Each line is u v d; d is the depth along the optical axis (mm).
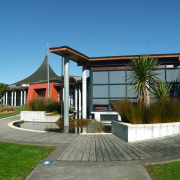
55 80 32906
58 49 11617
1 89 28875
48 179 3609
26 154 5273
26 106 17062
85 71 15266
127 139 6914
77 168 4188
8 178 3617
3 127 10758
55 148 6000
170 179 3439
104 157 4961
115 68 14320
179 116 8227
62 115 15641
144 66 9430
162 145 6027
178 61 13055
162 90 10250
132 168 4141
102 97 14320
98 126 10891
